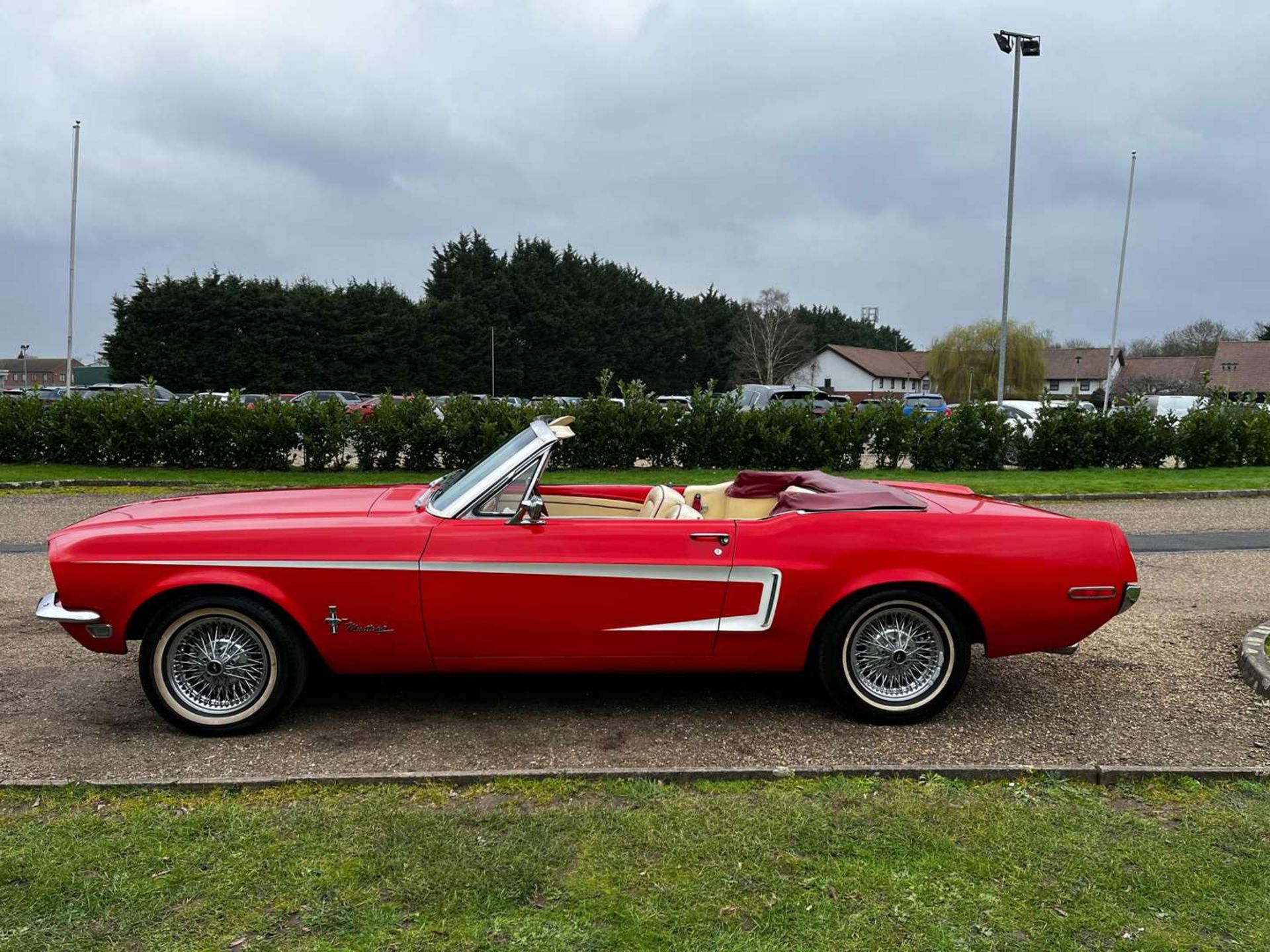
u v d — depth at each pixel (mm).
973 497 5258
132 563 4219
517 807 3570
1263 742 4402
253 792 3670
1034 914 2875
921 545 4445
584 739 4375
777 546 4426
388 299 58688
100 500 13000
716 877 3057
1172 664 5691
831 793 3701
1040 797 3713
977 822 3467
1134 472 17328
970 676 5441
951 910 2883
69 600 4246
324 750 4207
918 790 3748
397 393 57438
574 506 5828
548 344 64500
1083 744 4367
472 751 4211
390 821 3398
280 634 4297
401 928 2748
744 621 4441
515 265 66812
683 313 74125
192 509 4770
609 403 16984
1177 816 3561
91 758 4094
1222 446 18406
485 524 4375
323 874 3039
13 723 4520
